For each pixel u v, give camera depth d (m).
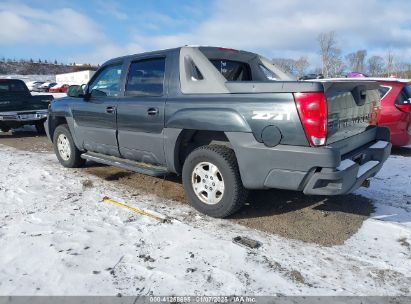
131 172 5.70
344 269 2.88
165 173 4.26
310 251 3.16
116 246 3.23
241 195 3.66
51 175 5.54
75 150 5.77
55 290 2.60
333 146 3.21
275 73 4.97
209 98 3.69
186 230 3.55
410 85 6.97
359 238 3.40
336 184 3.13
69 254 3.07
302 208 4.12
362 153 3.72
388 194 4.58
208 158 3.74
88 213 3.98
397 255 3.09
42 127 10.32
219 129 3.56
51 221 3.75
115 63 4.92
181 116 3.86
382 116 6.75
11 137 9.90
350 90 3.49
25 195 4.57
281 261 2.99
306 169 3.14
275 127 3.23
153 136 4.24
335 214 3.95
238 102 3.45
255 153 3.37
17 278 2.73
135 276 2.77
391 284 2.69
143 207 4.16
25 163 6.41
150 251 3.14
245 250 3.16
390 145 4.09
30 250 3.14
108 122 4.86
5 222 3.72
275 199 4.39
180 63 4.04
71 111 5.56
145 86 4.40
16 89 10.45
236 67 4.64
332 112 3.19
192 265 2.92
